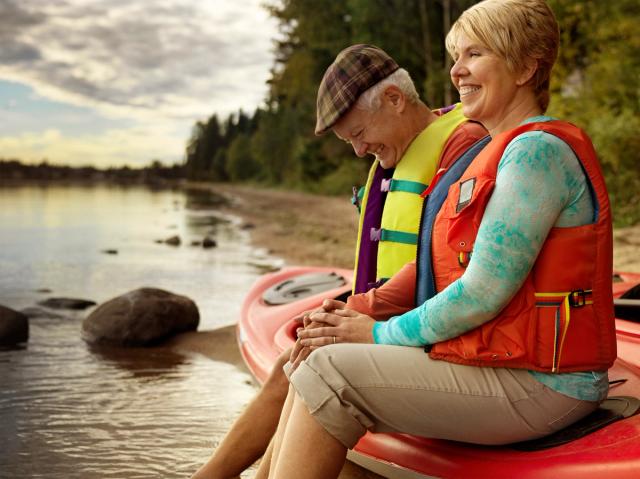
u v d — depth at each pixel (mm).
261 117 65062
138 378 4227
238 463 2367
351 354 1843
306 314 2217
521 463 1867
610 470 1721
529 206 1643
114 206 33312
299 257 11562
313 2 28219
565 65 17344
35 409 3635
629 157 13477
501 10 1770
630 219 12406
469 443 2037
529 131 1711
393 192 2545
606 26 16219
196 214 27016
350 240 14125
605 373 1851
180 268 10078
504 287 1674
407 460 2170
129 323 5055
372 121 2488
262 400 2352
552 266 1697
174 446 3117
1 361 4621
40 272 9562
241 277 9141
